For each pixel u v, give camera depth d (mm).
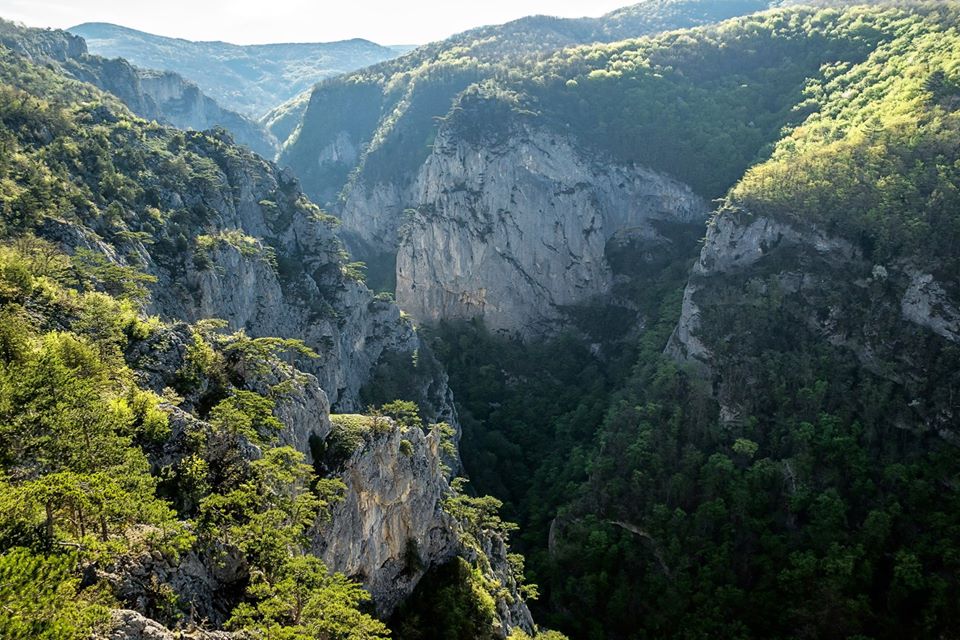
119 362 45062
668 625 77875
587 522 90312
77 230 73000
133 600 29516
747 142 150625
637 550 86188
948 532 72688
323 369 106000
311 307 111000
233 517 39219
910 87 112938
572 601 84312
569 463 107438
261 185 130375
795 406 88938
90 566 29203
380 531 54812
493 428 130750
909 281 88312
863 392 85938
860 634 69562
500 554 76312
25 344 40500
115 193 94250
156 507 32875
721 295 103875
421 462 61062
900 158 98938
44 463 33219
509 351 153875
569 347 149000
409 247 172500
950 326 83625
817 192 102062
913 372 84625
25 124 99375
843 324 91812
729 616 75938
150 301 71188
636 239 159000
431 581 59469
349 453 52750
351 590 40719
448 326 164125
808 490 81062
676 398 99438
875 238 93375
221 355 53750
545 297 159625
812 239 99438
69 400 36156
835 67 151000
